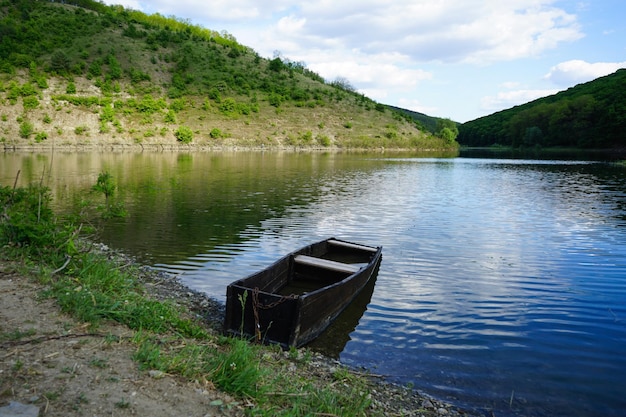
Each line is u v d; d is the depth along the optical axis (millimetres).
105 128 72500
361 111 115125
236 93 106750
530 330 8430
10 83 75000
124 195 23906
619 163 57531
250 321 7691
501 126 145250
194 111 92812
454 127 119375
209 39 154625
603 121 94688
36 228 8445
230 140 82312
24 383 4148
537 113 118875
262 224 17516
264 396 4922
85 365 4688
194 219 18078
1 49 93938
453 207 22656
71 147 65500
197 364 5281
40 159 46281
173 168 41250
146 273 10789
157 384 4594
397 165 52219
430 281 11289
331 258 13047
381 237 15953
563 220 19422
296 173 39594
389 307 9555
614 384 6547
